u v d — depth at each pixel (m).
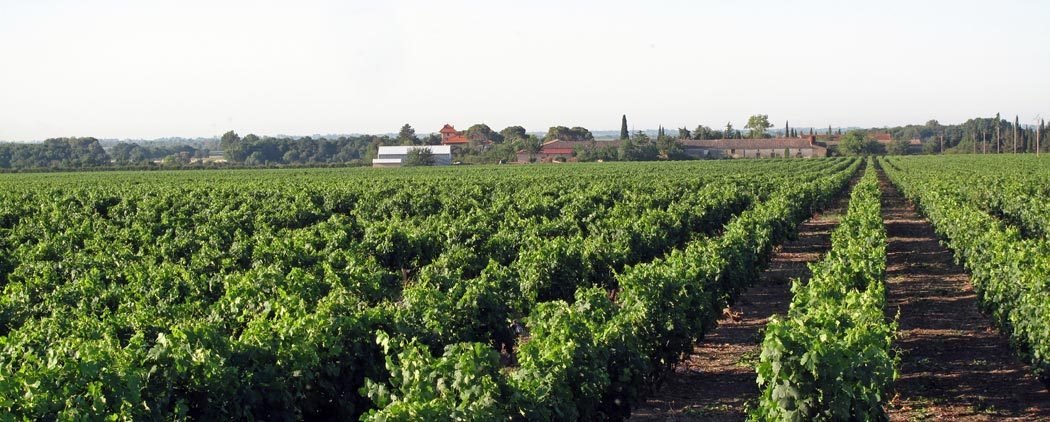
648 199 38.25
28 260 20.41
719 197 36.66
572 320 10.98
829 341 9.65
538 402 9.05
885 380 9.90
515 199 37.59
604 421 11.20
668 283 13.63
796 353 9.61
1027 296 13.33
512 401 8.76
